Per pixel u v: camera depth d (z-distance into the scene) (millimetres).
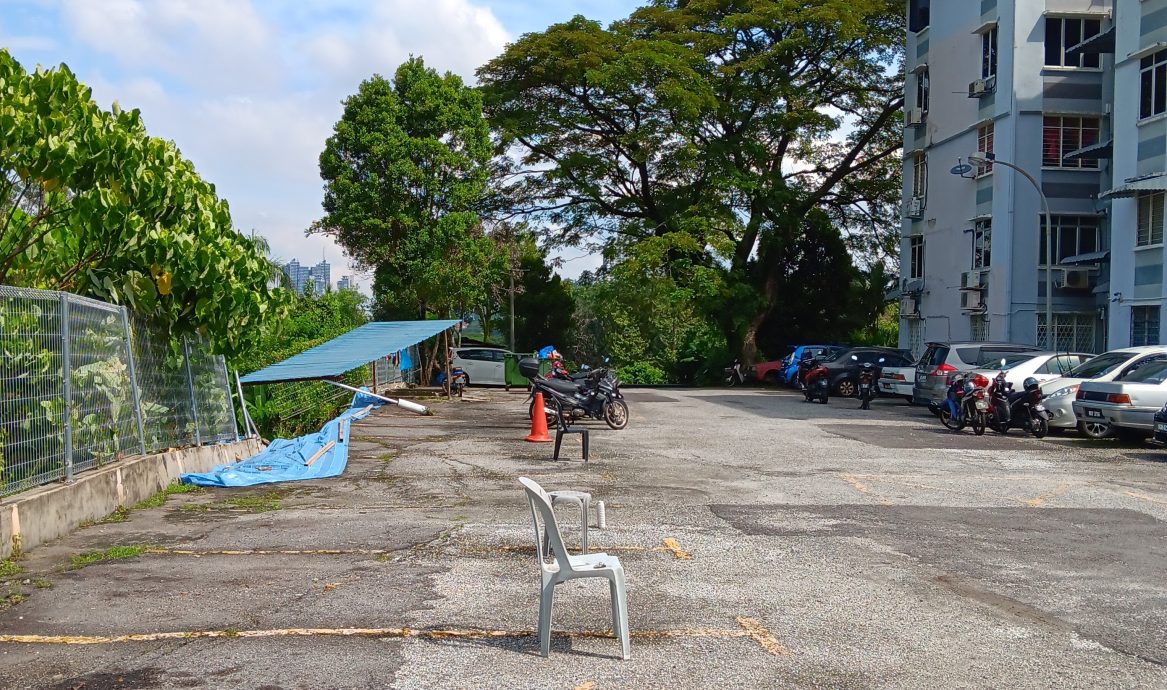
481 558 7527
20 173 9234
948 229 33125
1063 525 9086
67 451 8812
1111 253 24625
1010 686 4918
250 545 7984
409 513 9547
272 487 11367
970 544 8227
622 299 40875
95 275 10664
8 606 6137
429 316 35500
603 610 6152
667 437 17172
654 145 40625
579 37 38750
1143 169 23266
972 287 30484
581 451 14992
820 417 21781
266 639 5520
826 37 40062
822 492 10969
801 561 7535
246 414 15398
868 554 7801
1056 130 29078
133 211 10266
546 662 5184
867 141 42719
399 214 32938
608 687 4836
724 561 7520
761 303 42562
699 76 38531
